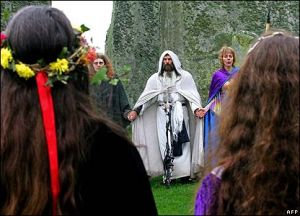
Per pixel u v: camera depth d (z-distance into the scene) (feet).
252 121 7.57
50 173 7.51
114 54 46.60
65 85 7.84
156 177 34.22
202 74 40.27
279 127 7.46
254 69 7.67
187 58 41.19
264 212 7.39
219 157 7.79
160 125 32.35
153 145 33.06
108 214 7.70
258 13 43.96
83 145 7.64
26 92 7.73
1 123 7.63
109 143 7.75
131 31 46.96
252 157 7.49
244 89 7.71
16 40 7.73
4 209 7.52
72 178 7.52
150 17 47.37
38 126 7.59
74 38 8.02
